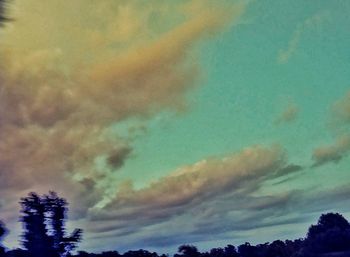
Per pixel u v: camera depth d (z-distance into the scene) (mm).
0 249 10992
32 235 11328
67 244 11750
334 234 11367
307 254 11430
